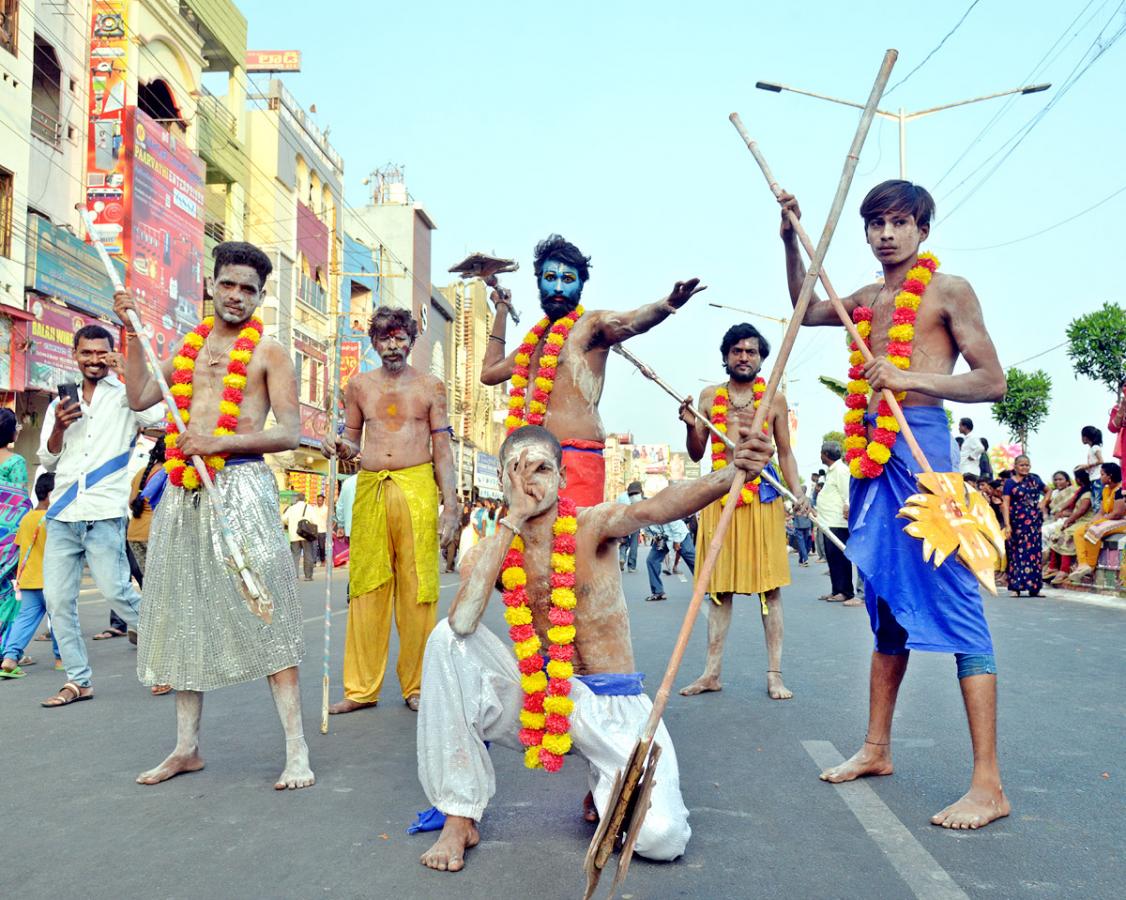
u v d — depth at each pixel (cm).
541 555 320
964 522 349
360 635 552
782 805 360
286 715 396
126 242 1900
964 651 351
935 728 473
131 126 1903
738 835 328
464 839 311
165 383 403
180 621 401
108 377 596
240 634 395
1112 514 1214
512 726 327
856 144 314
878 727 396
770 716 509
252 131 2747
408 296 4181
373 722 514
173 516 405
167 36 2103
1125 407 1203
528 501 310
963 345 370
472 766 312
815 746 444
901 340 375
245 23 2684
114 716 521
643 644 779
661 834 296
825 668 658
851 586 1109
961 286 375
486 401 5591
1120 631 832
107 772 409
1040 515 1209
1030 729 470
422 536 559
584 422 440
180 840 326
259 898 279
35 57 1758
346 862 306
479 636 322
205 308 2294
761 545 563
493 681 321
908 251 387
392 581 559
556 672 305
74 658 565
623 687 316
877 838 323
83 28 1891
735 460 286
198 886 288
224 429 404
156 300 2002
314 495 2998
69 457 575
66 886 288
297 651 400
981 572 340
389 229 4234
